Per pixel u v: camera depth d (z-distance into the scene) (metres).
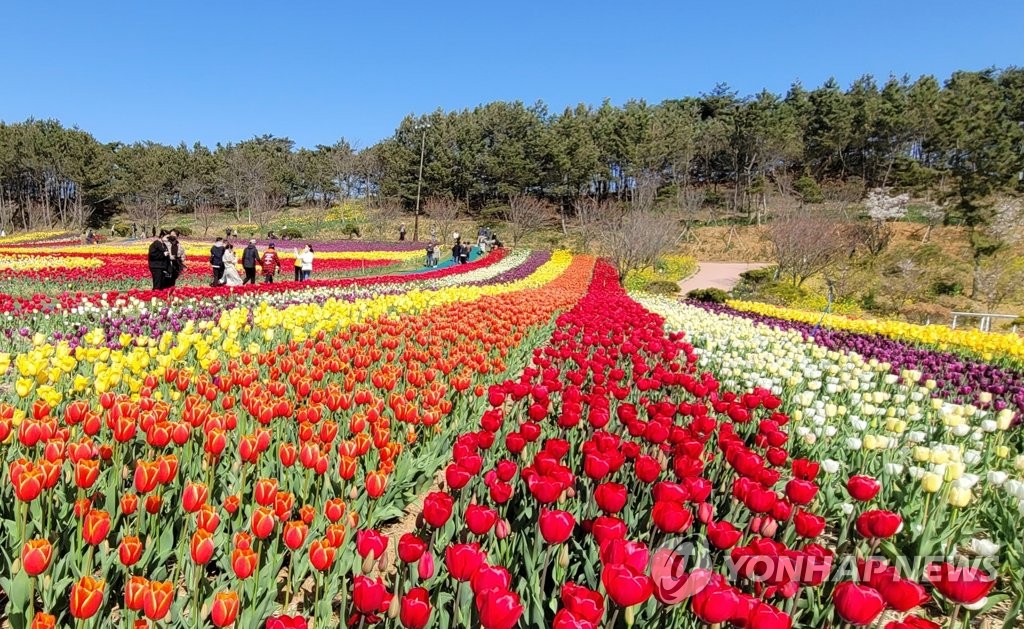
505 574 2.29
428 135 78.06
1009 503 4.22
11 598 2.66
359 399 5.01
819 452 5.30
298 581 3.26
